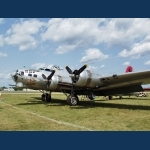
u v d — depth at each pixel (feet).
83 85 45.55
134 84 46.37
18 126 25.04
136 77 41.45
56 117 31.63
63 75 54.34
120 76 41.42
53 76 52.65
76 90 51.24
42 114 35.09
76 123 26.78
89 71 45.47
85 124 26.11
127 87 48.73
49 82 53.78
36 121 28.30
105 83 46.29
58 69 56.44
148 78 41.47
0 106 50.31
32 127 24.49
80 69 44.98
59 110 40.37
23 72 56.54
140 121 27.89
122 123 26.63
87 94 52.19
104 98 85.81
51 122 27.50
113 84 46.47
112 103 57.57
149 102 62.34
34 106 49.29
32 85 57.62
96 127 24.39
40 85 57.98
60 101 66.23
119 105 50.52
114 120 28.71
